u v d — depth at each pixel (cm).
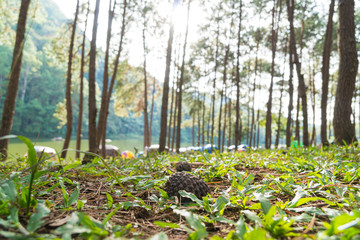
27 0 698
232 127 3878
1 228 108
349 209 158
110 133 8481
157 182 237
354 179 240
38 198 188
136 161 476
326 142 756
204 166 371
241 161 412
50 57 1498
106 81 1101
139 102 2789
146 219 153
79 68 1639
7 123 657
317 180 236
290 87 1492
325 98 928
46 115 6881
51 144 4556
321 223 132
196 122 4241
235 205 167
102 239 98
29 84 7106
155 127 9981
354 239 82
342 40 604
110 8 1103
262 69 2822
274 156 503
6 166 376
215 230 131
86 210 162
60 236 108
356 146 505
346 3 604
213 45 2416
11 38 1280
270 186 230
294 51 967
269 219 120
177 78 2248
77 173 304
